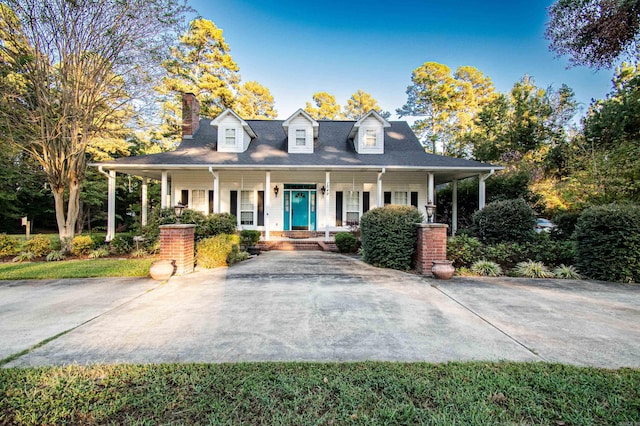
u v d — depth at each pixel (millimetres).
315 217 14633
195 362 2859
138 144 17047
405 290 5566
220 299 4992
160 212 10289
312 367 2727
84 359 2945
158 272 6262
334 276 6660
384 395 2312
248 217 14383
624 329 3732
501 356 3014
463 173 13102
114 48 9562
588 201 9742
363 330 3703
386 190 14648
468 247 7645
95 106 10039
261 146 14445
